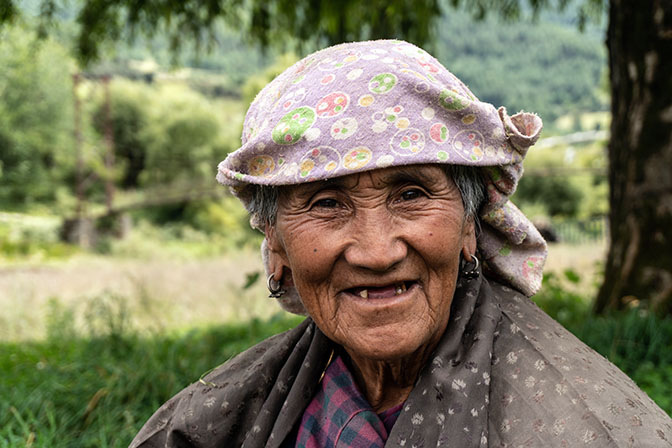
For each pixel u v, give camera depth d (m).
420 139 1.24
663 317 4.44
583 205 34.28
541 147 36.59
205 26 7.07
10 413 3.31
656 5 4.38
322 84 1.29
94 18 6.82
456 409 1.26
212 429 1.62
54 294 10.24
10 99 39.16
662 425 1.16
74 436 3.18
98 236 32.66
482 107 1.27
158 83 60.44
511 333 1.37
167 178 52.09
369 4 6.05
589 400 1.19
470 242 1.45
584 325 4.23
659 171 4.54
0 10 6.45
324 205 1.32
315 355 1.55
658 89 4.48
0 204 40.81
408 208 1.29
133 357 4.35
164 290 9.41
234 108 79.25
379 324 1.31
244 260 15.06
